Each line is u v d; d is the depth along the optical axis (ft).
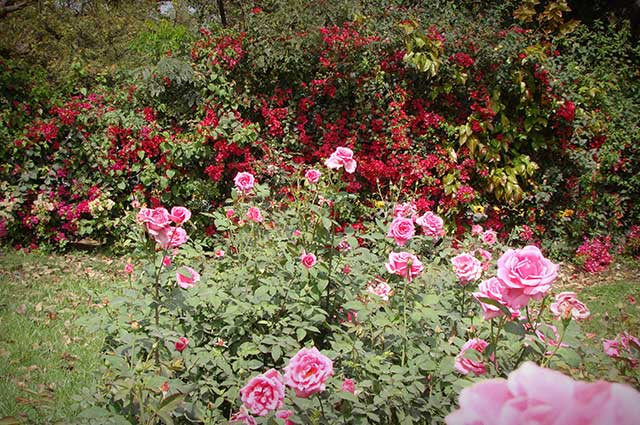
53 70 39.22
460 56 21.35
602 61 27.50
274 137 21.83
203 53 21.77
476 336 7.75
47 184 22.52
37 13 46.73
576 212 24.16
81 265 20.74
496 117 22.85
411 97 21.84
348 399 6.18
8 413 10.00
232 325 8.59
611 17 33.04
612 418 1.66
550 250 23.93
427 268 10.64
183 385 6.80
